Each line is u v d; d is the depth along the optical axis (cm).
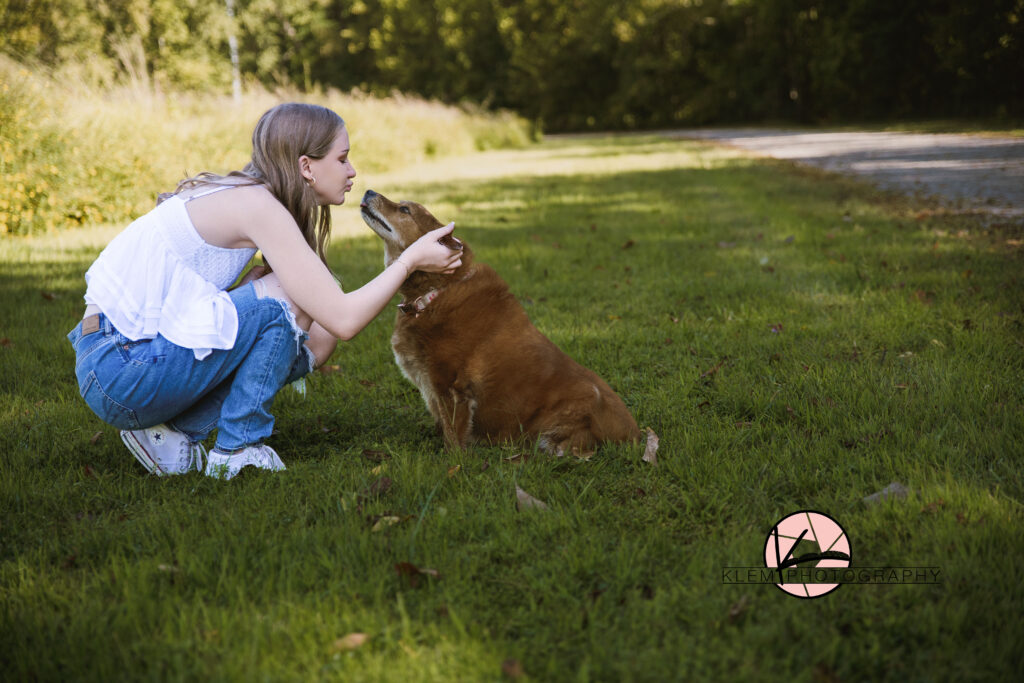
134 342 241
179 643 166
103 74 1346
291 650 167
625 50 3988
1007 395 323
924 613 176
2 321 468
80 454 280
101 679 157
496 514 233
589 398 289
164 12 2394
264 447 271
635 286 575
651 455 278
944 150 1598
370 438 310
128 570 193
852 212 865
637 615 180
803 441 288
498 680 159
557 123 4425
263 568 197
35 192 821
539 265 648
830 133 2559
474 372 291
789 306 500
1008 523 213
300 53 4753
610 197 1105
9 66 981
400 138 1784
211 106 1429
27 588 189
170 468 267
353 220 938
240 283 277
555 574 196
